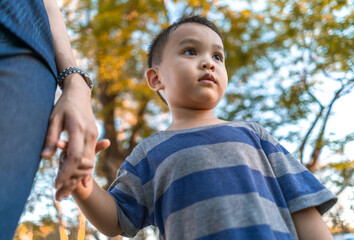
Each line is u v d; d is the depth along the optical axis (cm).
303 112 618
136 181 119
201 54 129
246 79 754
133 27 725
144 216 119
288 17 683
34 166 73
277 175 114
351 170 526
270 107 647
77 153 79
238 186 100
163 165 111
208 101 124
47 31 92
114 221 114
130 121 892
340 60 626
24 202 69
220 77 127
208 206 97
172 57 132
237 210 96
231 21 773
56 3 126
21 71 75
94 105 860
